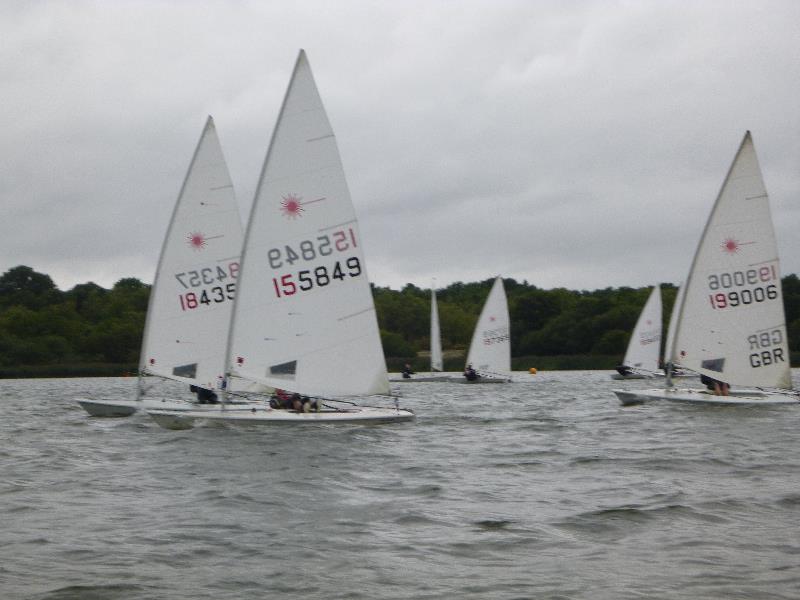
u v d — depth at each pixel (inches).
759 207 1379.2
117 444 1050.1
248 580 485.1
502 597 456.4
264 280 1104.2
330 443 1008.9
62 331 4493.1
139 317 4493.1
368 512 644.1
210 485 752.3
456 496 704.4
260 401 1263.5
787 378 1393.9
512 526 598.5
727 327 1385.3
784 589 461.7
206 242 1296.8
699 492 707.4
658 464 858.8
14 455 973.8
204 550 542.0
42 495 720.3
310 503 674.8
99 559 523.8
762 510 640.4
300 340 1114.7
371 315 1141.1
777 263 1389.0
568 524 603.5
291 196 1107.3
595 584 475.2
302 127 1107.3
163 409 1222.9
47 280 5639.8
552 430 1199.6
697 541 557.3
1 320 4495.6
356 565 510.6
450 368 4372.5
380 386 1152.2
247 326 1106.7
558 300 5036.9
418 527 597.6
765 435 1085.1
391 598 456.8
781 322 1395.2
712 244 1380.4
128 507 667.4
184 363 1295.5
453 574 494.9
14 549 546.0
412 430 1173.1
